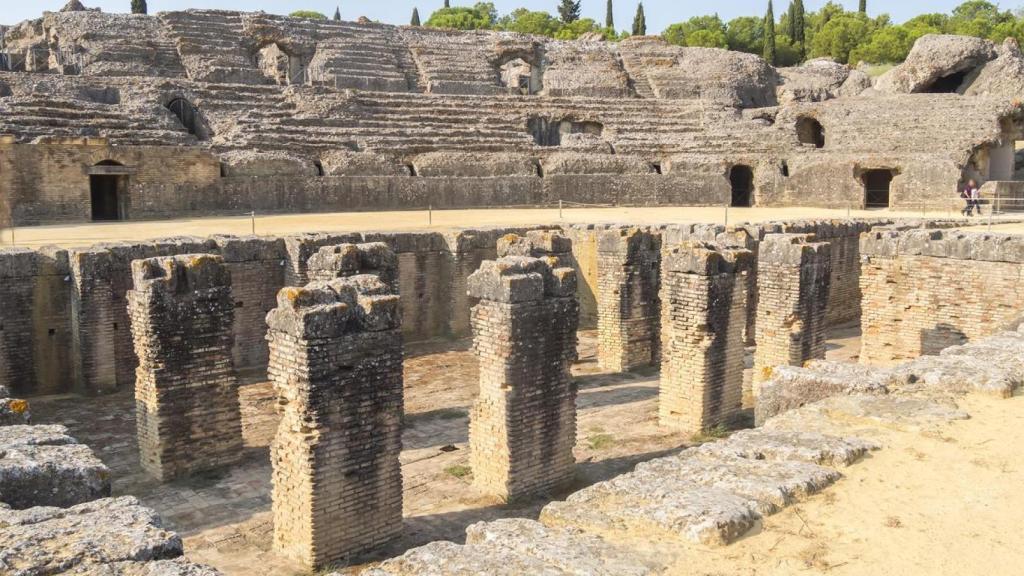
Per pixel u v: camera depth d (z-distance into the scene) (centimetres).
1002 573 740
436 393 2436
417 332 3103
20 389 2312
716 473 921
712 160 5569
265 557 1446
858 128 5616
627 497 863
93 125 4425
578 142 5703
